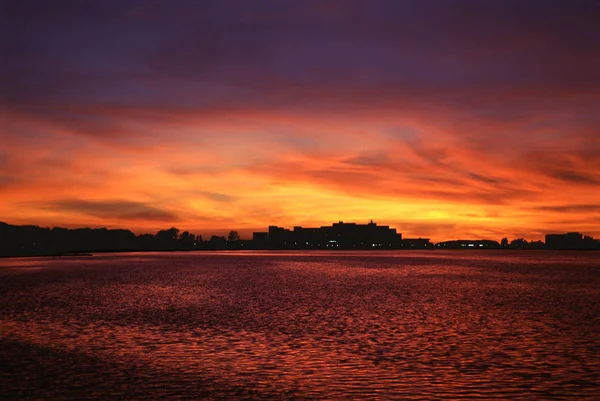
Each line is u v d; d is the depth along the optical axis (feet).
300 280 223.30
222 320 102.83
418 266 394.73
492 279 236.84
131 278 236.84
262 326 95.50
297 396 54.95
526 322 100.63
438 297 149.59
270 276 253.03
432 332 89.45
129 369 64.85
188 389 57.06
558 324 98.32
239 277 244.42
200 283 204.85
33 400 53.62
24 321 101.55
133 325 96.58
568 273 297.74
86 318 105.50
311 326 95.50
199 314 111.55
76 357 70.85
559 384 58.65
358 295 154.92
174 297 148.36
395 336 85.61
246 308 122.31
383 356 71.36
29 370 64.28
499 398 54.24
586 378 60.90
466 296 152.97
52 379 60.59
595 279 239.09
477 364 67.10
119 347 77.15
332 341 81.46
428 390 56.65
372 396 54.85
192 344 79.10
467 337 84.94
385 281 219.00
